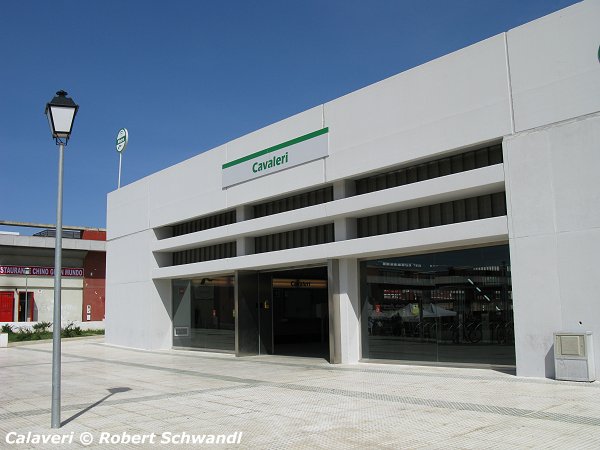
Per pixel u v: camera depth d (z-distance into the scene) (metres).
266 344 21.77
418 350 15.89
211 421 9.07
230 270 21.80
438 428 8.00
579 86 12.15
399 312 16.52
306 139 18.55
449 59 14.65
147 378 15.23
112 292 29.94
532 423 8.05
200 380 14.43
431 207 15.83
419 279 16.02
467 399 10.15
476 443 7.12
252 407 10.22
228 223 22.77
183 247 24.84
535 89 12.87
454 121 14.40
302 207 19.47
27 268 43.81
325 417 9.09
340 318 17.45
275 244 20.88
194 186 23.78
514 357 13.64
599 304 11.61
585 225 11.89
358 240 16.50
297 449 7.21
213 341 23.41
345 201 16.91
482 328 14.38
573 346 11.67
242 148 21.25
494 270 14.23
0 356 24.44
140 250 27.27
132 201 28.34
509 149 13.18
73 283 45.81
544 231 12.48
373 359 17.14
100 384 14.10
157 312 26.14
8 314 42.62
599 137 11.79
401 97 15.75
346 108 17.31
